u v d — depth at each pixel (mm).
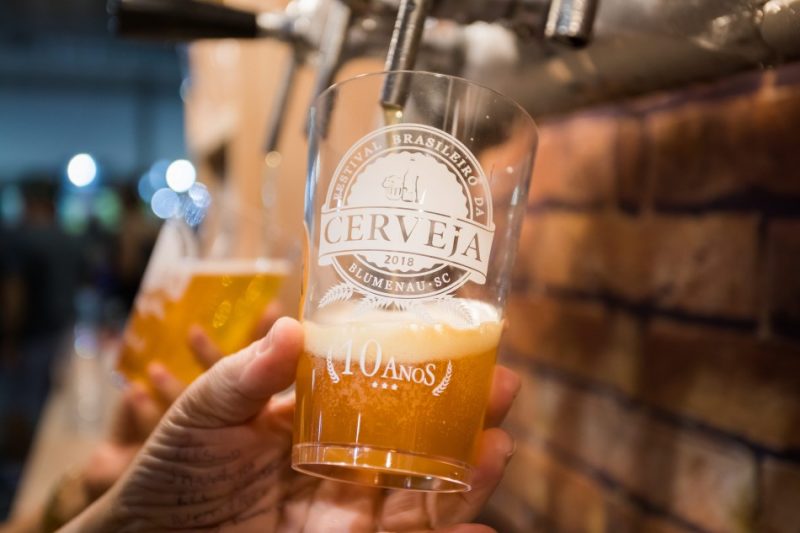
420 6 436
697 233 710
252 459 554
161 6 655
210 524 577
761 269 633
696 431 702
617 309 832
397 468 417
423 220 421
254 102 1492
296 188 1332
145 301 814
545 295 998
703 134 705
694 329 710
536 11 472
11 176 6578
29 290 6281
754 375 637
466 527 527
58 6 4957
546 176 1000
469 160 425
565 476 928
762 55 438
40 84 6504
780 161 615
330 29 594
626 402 809
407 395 418
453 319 425
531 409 1025
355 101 434
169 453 528
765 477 624
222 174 2064
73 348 3000
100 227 6461
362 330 423
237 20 667
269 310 820
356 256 427
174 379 805
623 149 826
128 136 6707
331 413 428
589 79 542
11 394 4367
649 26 459
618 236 834
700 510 694
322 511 580
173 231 826
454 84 421
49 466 1535
